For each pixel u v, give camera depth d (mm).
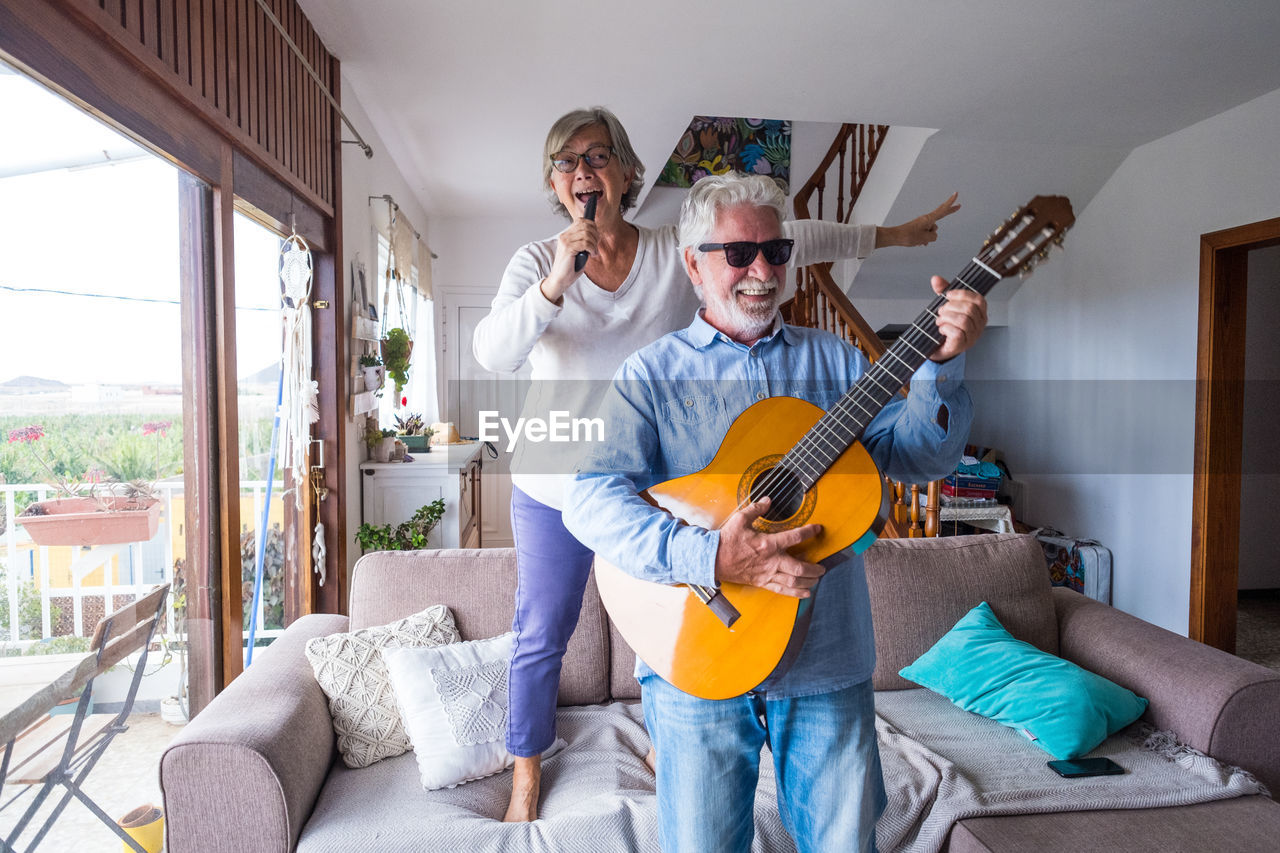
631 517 1055
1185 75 3057
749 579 996
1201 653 1854
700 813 1109
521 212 5906
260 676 1709
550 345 1586
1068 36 2699
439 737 1689
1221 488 3646
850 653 1132
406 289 4930
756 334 1205
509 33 2766
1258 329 4863
